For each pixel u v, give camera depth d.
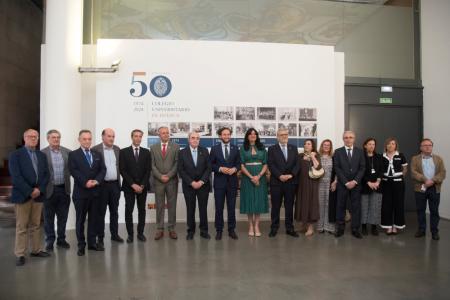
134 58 6.38
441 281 3.45
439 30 7.25
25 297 3.06
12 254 4.45
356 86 7.30
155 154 5.11
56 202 4.71
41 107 6.48
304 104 6.68
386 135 7.40
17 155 4.03
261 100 6.59
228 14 7.00
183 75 6.45
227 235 5.38
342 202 5.30
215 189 5.14
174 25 6.89
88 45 6.56
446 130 7.06
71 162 4.42
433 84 7.34
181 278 3.52
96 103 6.29
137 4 6.84
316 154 5.41
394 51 7.53
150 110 6.39
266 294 3.13
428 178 5.23
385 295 3.11
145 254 4.35
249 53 6.57
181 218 6.53
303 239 5.12
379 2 7.48
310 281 3.44
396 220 5.39
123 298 3.05
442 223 6.46
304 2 7.21
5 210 7.15
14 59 8.70
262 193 5.23
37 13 9.92
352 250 4.54
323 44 7.29
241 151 5.29
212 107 6.50
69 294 3.13
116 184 4.88
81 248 4.34
